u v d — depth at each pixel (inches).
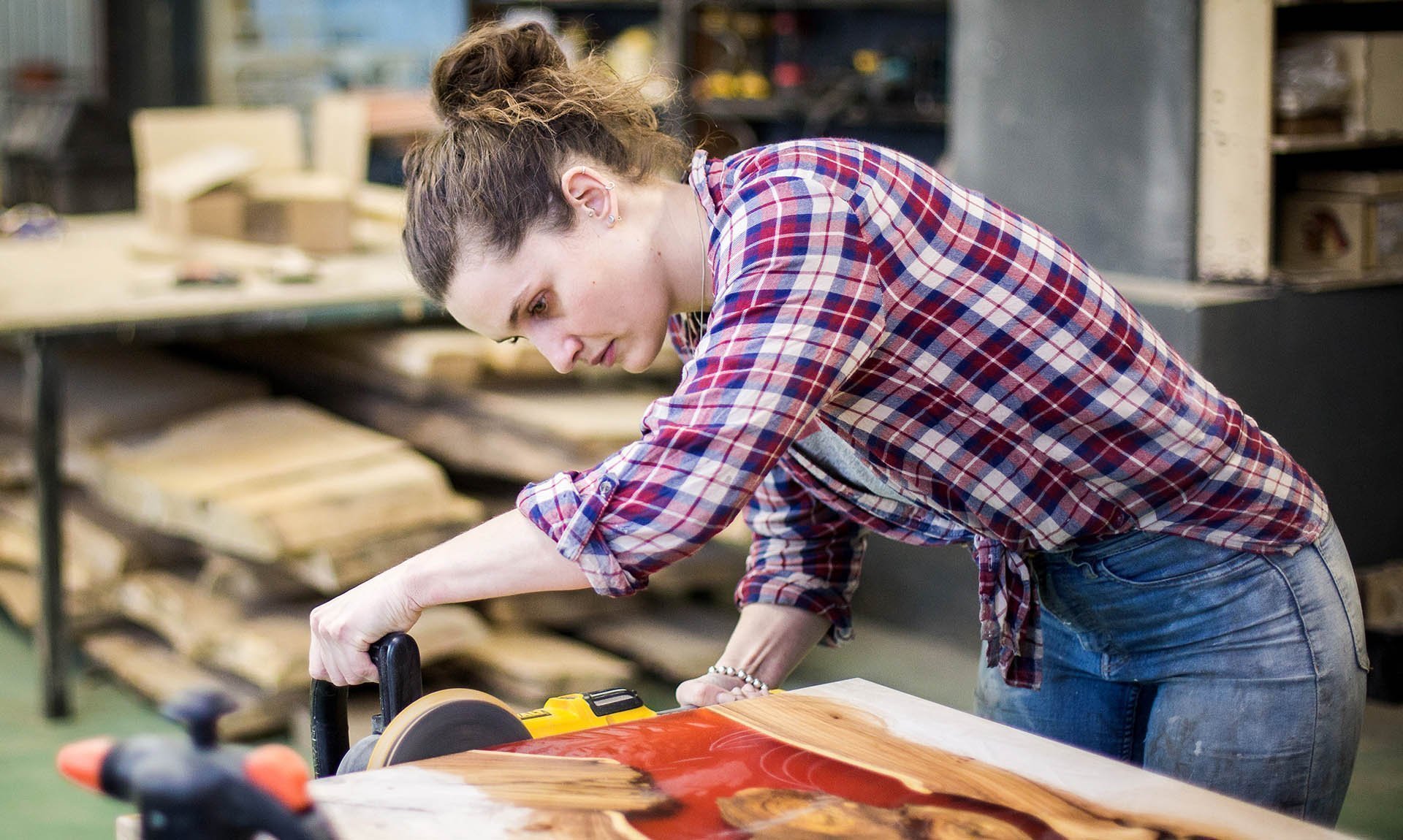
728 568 149.7
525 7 246.4
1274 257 146.6
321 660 50.8
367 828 41.3
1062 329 51.1
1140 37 139.6
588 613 148.3
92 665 153.3
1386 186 141.9
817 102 217.3
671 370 159.0
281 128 197.5
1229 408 56.3
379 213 181.6
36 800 123.6
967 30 155.9
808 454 59.9
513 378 155.7
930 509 58.8
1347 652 58.2
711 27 225.8
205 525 130.5
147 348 174.1
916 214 48.9
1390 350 145.7
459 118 49.3
